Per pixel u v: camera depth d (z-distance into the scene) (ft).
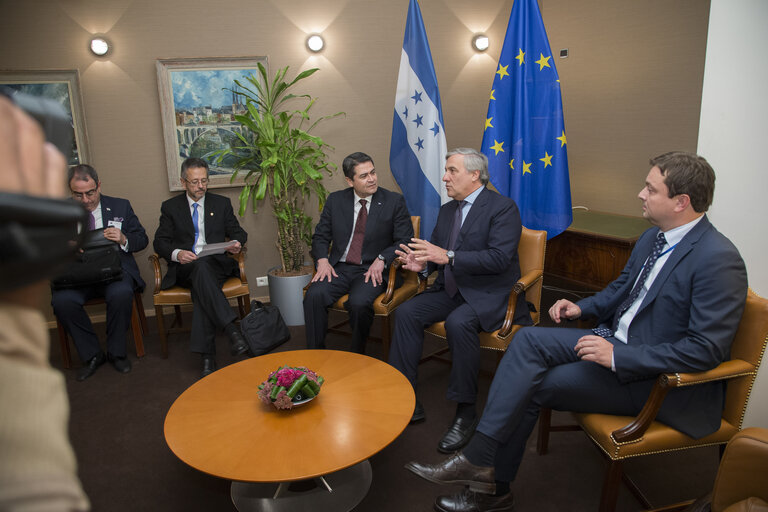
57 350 12.05
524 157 11.85
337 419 6.13
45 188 0.95
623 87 12.81
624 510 6.47
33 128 0.97
